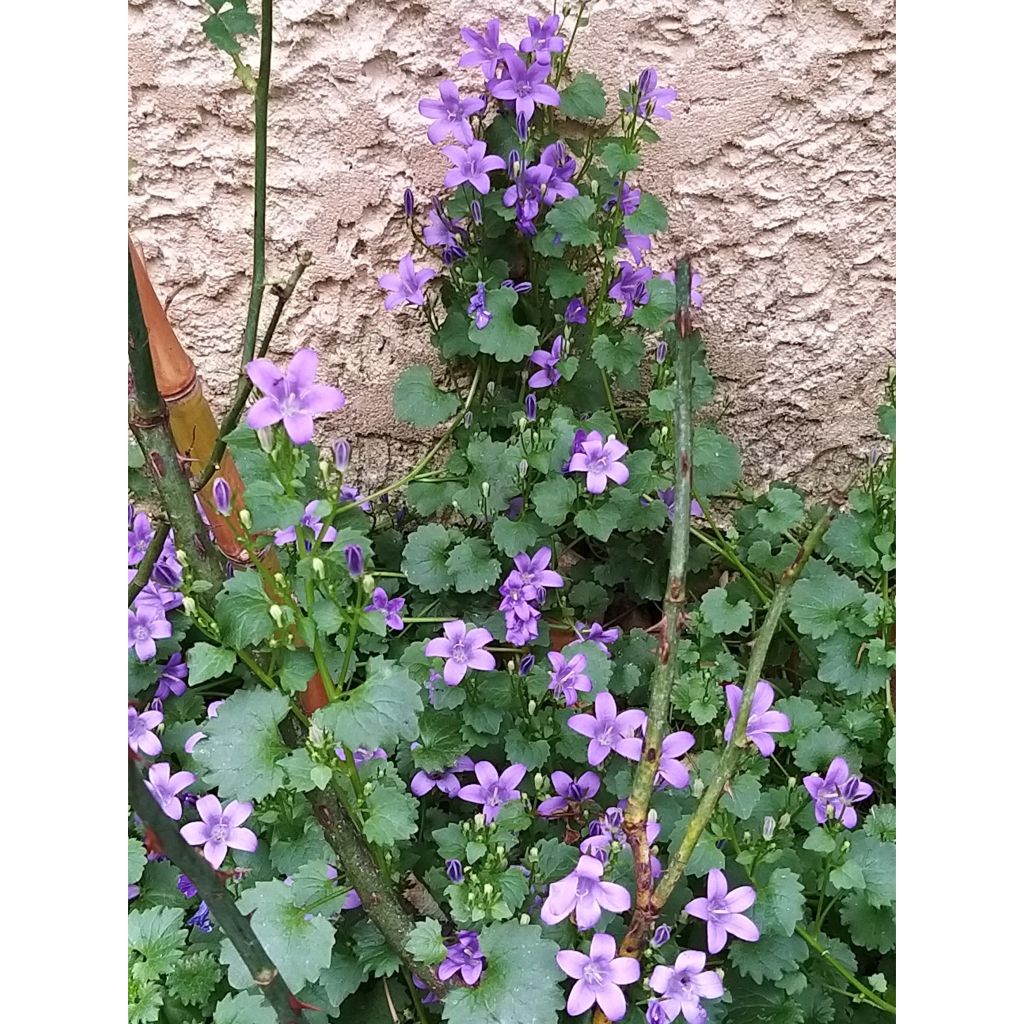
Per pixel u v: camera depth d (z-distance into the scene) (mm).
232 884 525
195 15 676
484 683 603
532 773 587
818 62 703
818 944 496
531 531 641
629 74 706
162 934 499
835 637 618
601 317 697
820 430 784
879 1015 521
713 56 703
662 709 382
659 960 450
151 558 505
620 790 548
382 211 722
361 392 761
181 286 727
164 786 515
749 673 389
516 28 694
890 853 525
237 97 693
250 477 396
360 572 413
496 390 728
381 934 489
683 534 368
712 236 739
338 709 406
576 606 707
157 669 615
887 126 716
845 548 644
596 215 691
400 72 696
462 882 478
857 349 766
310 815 523
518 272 722
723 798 500
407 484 729
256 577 409
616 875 481
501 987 444
